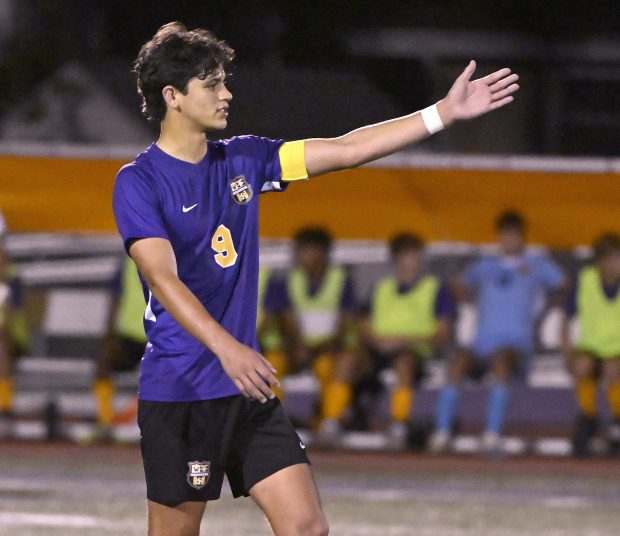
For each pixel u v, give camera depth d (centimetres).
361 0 8788
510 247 3953
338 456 3859
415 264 3950
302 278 3991
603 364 3878
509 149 8669
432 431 4091
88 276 4922
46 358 4550
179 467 1484
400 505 3083
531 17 8812
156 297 1375
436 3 8869
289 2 8650
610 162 3762
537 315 4178
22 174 3944
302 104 7444
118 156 3838
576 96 8850
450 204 4031
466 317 4169
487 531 2727
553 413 4453
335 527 2750
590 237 4081
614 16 8806
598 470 3703
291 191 4003
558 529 2762
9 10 7925
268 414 1485
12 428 4225
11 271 4181
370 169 3850
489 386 4453
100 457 3838
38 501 3066
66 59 7950
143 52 1447
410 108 8875
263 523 2766
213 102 1436
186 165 1450
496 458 3866
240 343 1330
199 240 1448
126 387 4547
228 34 8444
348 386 3925
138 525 2750
